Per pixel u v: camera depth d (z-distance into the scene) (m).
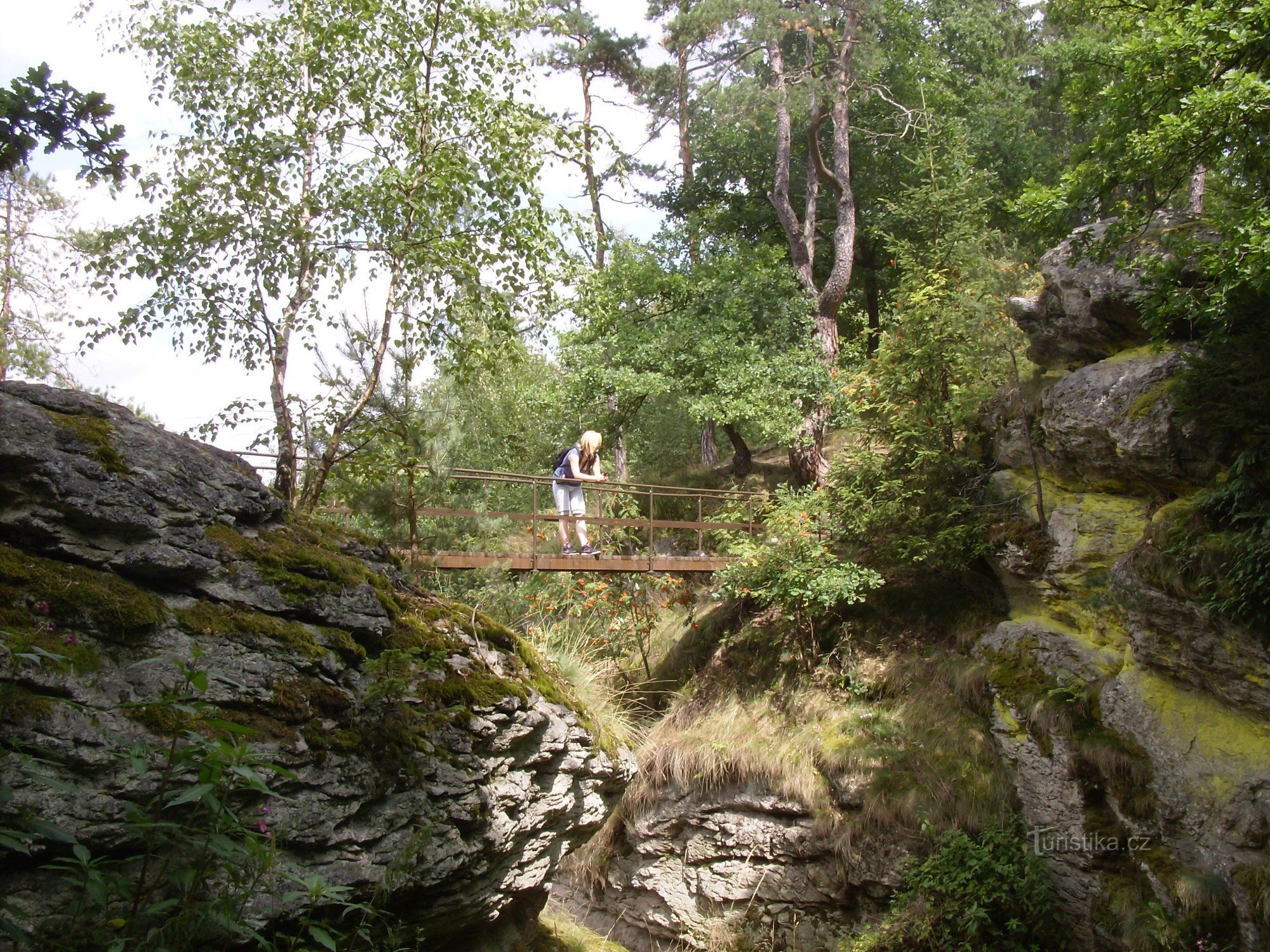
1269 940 6.63
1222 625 7.14
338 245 7.80
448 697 5.30
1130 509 9.05
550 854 6.43
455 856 4.98
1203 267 7.11
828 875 9.38
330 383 7.22
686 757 10.45
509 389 17.16
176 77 7.64
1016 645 9.51
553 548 11.65
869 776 9.48
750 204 20.95
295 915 3.96
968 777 9.16
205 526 4.56
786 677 11.30
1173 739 7.67
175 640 4.11
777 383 14.81
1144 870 7.60
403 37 7.80
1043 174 20.44
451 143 7.88
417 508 7.40
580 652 9.98
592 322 15.41
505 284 8.15
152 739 3.71
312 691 4.52
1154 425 8.14
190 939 3.09
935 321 11.01
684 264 16.45
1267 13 6.44
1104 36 12.81
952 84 21.00
